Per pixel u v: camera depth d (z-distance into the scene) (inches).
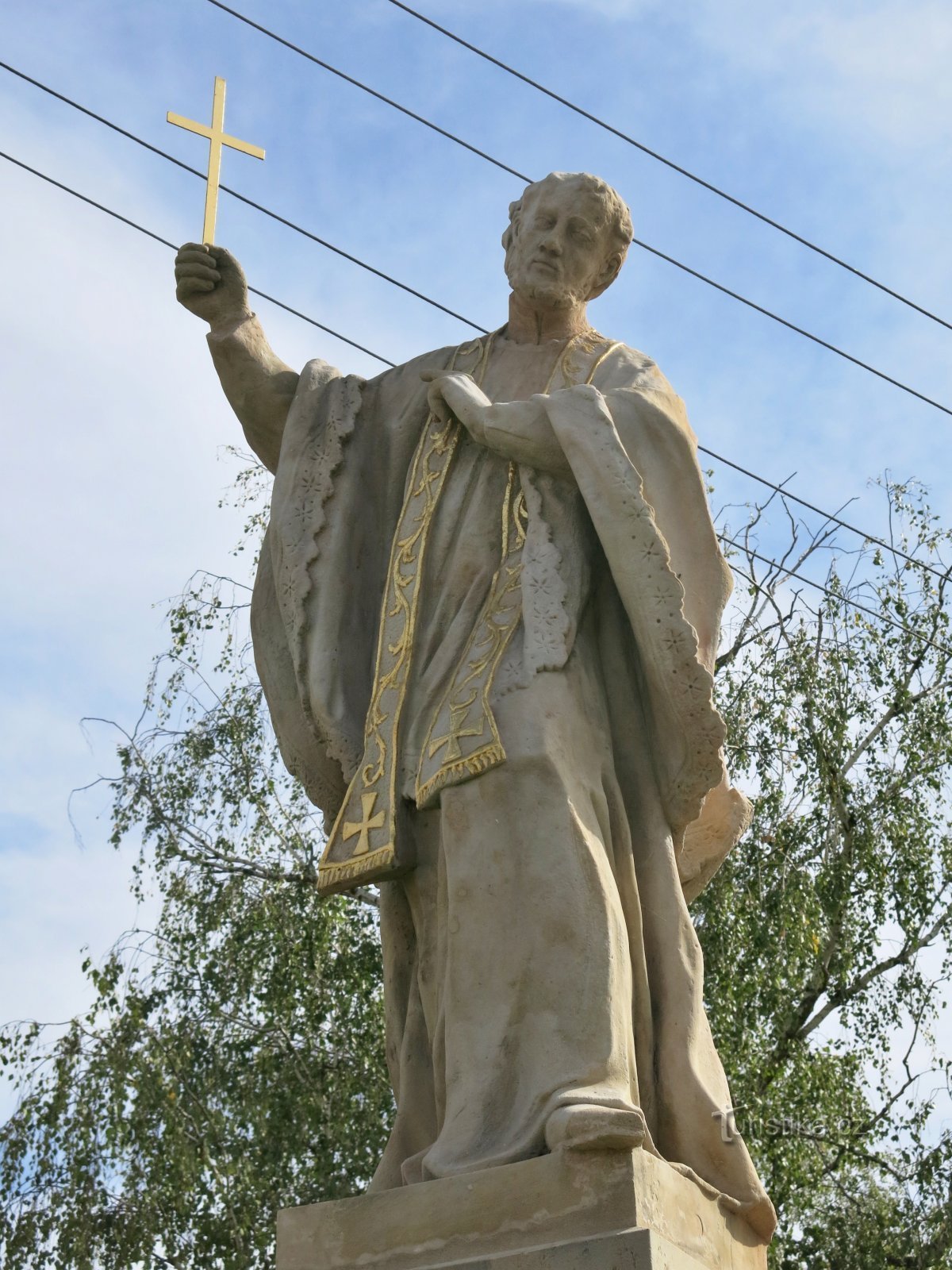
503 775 198.7
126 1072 437.1
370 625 223.1
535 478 215.2
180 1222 426.6
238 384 233.9
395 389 234.1
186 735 503.2
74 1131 429.7
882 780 489.1
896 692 493.0
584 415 210.1
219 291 236.2
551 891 193.3
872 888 470.3
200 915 472.4
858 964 478.0
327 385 232.2
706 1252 185.3
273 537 227.0
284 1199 429.4
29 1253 418.0
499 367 231.5
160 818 489.1
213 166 241.9
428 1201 182.7
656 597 203.3
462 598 215.5
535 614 206.4
